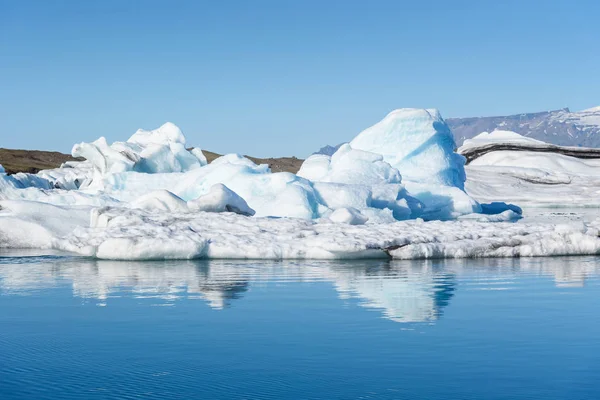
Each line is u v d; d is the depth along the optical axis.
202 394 6.43
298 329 8.99
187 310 10.38
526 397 6.31
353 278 13.97
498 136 95.19
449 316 9.86
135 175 37.66
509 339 8.41
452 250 18.08
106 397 6.36
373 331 8.86
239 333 8.78
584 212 50.22
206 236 18.42
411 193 36.59
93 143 42.97
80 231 18.64
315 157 39.62
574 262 17.08
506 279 13.81
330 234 18.70
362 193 29.39
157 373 7.07
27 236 21.31
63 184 46.78
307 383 6.73
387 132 40.91
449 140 42.22
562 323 9.37
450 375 6.96
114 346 8.16
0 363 7.47
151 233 18.11
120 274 14.64
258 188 29.41
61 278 14.01
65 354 7.82
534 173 75.38
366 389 6.55
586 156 87.25
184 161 45.69
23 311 10.34
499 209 44.91
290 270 15.32
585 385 6.63
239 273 14.80
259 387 6.62
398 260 17.44
